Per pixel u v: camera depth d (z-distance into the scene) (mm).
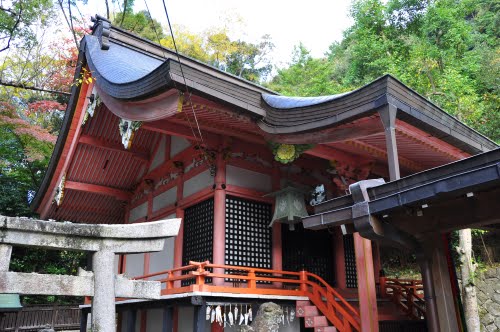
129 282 5160
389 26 21984
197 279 8789
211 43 32594
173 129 9961
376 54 21078
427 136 8328
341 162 9727
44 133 18656
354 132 7848
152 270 13211
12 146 22391
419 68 17484
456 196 4508
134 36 13484
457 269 14555
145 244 5297
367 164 9922
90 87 10984
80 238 4988
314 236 12438
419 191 4625
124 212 16891
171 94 7969
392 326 10469
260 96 8594
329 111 7789
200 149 10648
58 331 19453
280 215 10242
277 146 9195
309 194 10586
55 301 21531
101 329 4750
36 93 22172
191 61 13664
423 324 11078
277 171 11656
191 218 11820
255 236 11016
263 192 11250
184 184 12266
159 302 10297
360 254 8758
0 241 4488
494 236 15320
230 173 10867
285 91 30703
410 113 7109
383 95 6832
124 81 8977
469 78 18719
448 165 4523
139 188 15156
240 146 11094
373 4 22109
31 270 21281
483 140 9195
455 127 8320
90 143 13148
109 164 14695
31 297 21031
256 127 9031
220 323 9008
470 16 25719
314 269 12070
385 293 12477
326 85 25688
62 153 13375
